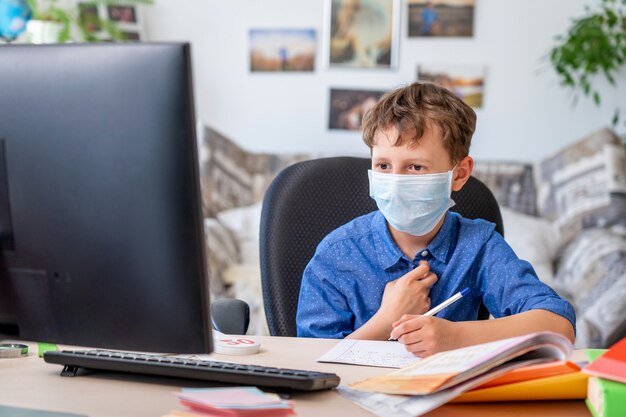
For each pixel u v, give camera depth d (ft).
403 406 2.86
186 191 2.81
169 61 2.78
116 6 15.10
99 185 2.89
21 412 2.85
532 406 3.06
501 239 5.20
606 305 10.38
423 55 14.84
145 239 2.87
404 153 4.76
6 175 3.01
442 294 5.10
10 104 2.98
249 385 3.15
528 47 14.57
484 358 2.88
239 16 15.20
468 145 5.15
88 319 3.01
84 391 3.18
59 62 2.91
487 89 14.70
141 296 2.92
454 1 14.70
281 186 5.59
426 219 4.86
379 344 4.17
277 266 5.37
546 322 4.16
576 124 14.52
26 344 4.22
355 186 5.62
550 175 13.44
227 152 14.08
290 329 5.28
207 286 2.90
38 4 14.16
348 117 15.06
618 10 14.24
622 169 12.82
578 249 11.80
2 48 3.00
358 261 5.22
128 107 2.83
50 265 3.01
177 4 15.28
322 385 3.12
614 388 2.74
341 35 14.98
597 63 13.53
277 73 15.19
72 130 2.90
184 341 2.92
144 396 3.10
